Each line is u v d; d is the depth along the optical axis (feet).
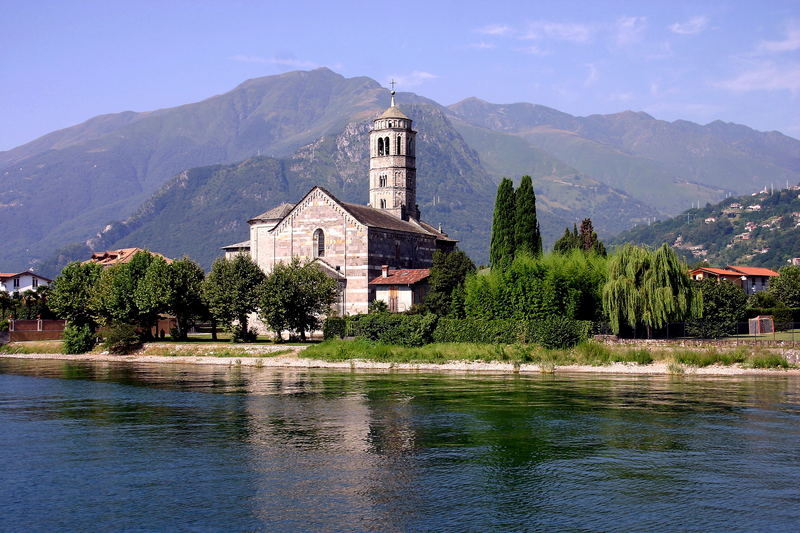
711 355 286.46
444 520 114.93
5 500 123.85
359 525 112.78
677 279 315.58
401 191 507.71
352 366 319.06
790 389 232.73
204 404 212.64
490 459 147.33
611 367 289.94
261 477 135.95
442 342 333.21
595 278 335.88
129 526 112.27
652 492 127.03
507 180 382.42
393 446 157.99
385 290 417.49
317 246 432.66
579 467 141.49
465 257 402.72
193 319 419.54
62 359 394.93
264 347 355.15
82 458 149.28
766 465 142.10
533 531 110.52
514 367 297.74
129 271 409.08
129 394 235.40
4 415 196.95
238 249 510.99
